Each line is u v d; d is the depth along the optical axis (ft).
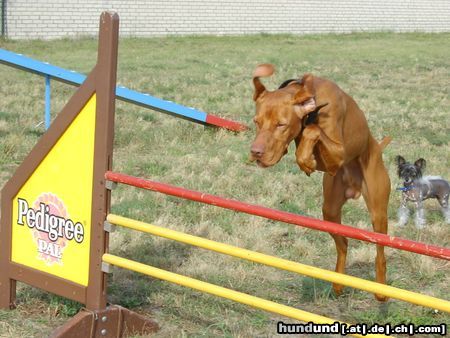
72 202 16.40
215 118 31.73
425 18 83.05
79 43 61.52
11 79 44.91
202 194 15.34
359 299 18.31
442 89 46.47
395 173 26.55
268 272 19.38
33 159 16.76
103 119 15.92
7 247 17.29
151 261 19.61
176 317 17.37
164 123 33.76
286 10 74.69
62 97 39.70
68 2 63.31
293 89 15.14
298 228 21.86
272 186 25.00
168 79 46.62
